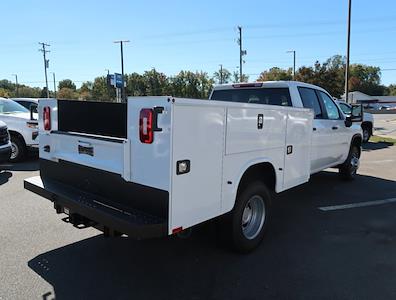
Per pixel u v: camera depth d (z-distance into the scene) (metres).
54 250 4.33
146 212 3.32
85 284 3.57
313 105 6.47
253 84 6.32
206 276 3.76
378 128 29.08
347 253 4.36
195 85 88.00
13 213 5.61
